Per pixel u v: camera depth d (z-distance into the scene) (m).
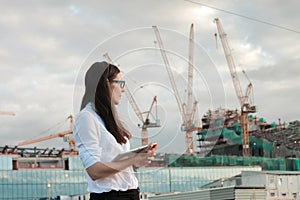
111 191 3.80
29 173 83.94
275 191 59.88
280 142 137.25
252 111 121.56
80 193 85.94
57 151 89.06
